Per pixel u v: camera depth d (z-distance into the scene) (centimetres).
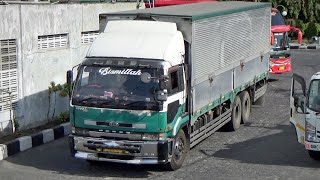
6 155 1241
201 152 1287
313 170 1133
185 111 1169
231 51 1436
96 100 1073
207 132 1321
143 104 1050
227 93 1429
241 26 1516
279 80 2433
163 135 1059
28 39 1431
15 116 1404
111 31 1159
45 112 1509
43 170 1142
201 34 1212
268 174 1103
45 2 1634
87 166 1177
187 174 1107
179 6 1494
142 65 1075
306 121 1127
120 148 1064
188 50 1165
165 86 1049
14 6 1375
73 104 1095
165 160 1066
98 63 1098
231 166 1166
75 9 1600
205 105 1264
